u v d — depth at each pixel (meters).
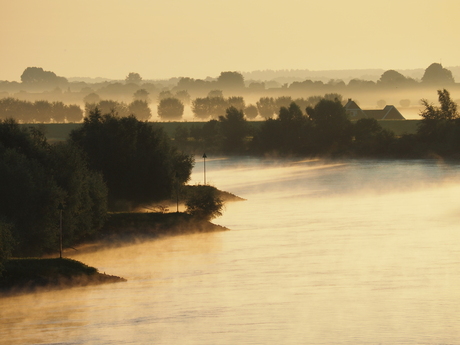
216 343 74.81
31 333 78.75
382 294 98.88
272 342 75.25
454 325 81.88
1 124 145.00
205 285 105.25
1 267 99.75
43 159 138.75
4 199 122.88
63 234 129.88
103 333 78.31
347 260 124.75
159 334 77.88
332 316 87.25
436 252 132.12
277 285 105.00
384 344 74.19
